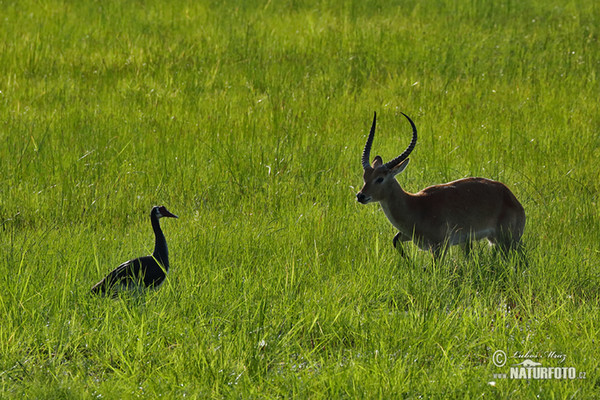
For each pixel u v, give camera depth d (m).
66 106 42.12
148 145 36.09
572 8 68.19
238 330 18.55
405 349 17.89
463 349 17.89
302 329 19.20
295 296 20.58
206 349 17.38
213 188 31.08
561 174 32.53
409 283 21.89
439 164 33.53
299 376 16.48
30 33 56.62
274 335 18.38
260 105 43.19
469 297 21.30
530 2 70.75
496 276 22.89
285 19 63.03
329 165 33.88
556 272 22.61
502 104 43.31
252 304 19.97
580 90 46.03
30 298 19.23
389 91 45.88
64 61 50.88
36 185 30.69
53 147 35.31
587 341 17.92
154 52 52.97
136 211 28.88
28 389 15.72
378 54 53.69
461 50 54.53
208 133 38.00
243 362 17.03
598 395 15.91
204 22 61.31
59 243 24.06
